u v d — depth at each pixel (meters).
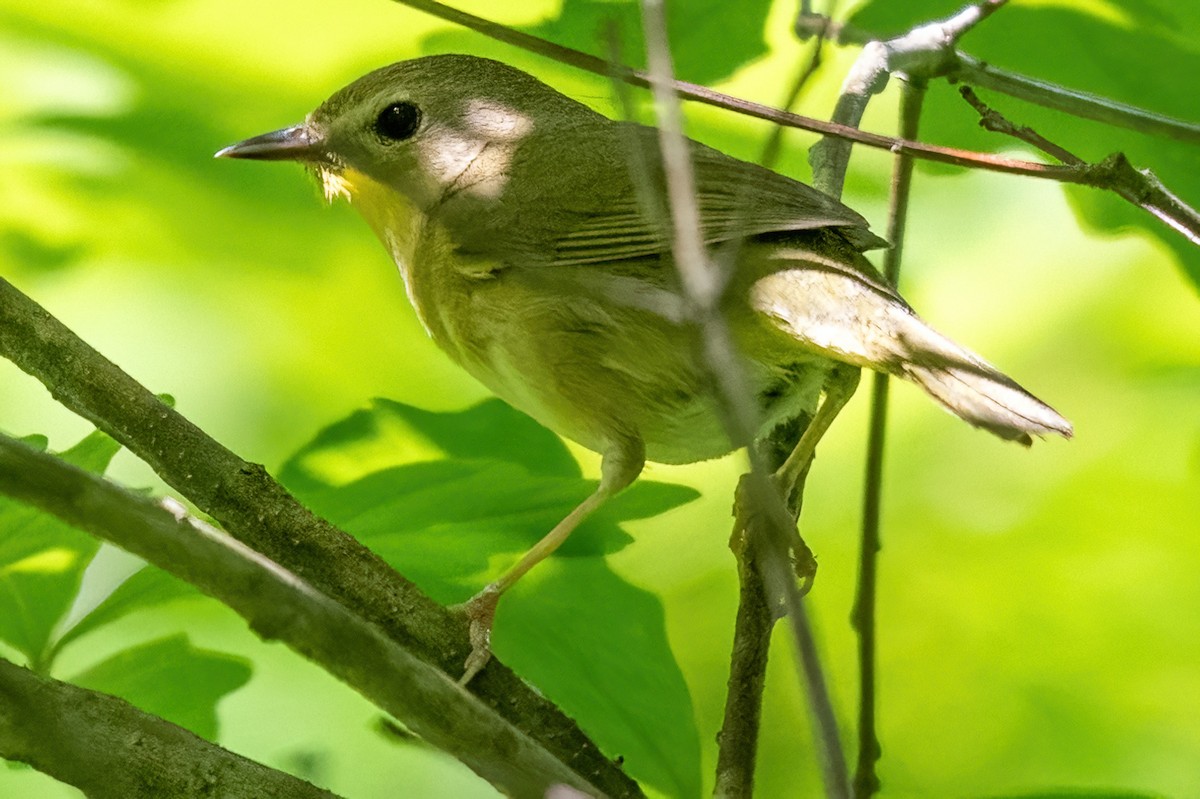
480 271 9.15
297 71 12.23
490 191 9.34
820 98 10.91
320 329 13.18
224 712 11.14
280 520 7.15
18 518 6.81
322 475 9.34
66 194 12.48
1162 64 9.80
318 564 7.25
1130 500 13.44
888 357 7.96
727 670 13.02
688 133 11.88
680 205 5.51
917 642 13.44
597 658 8.91
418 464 8.34
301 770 11.04
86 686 7.96
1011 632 13.38
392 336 13.23
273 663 11.34
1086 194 10.15
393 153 9.80
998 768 12.98
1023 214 13.70
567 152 9.44
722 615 13.13
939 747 13.15
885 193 12.55
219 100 12.27
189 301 13.01
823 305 8.15
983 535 13.50
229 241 12.83
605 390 8.97
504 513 8.55
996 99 10.07
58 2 12.23
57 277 12.83
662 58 5.52
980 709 13.21
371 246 13.02
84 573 7.08
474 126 9.77
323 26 12.02
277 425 12.91
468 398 13.12
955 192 13.77
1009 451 13.62
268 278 13.05
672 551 13.21
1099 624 13.29
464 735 6.04
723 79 8.93
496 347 9.28
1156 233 10.08
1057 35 9.86
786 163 11.56
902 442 13.69
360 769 11.26
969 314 13.71
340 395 13.09
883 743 13.17
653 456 9.41
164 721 6.42
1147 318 13.65
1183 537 13.34
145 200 12.55
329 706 11.40
